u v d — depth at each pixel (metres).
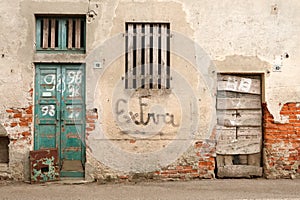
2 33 8.37
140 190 7.60
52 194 7.31
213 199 6.91
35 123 8.48
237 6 8.57
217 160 8.64
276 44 8.59
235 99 8.67
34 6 8.40
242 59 8.55
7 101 8.34
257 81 8.68
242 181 8.34
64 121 8.51
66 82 8.53
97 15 8.45
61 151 8.48
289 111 8.56
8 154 8.41
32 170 8.19
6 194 7.30
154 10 8.52
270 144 8.59
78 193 7.38
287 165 8.55
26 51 8.37
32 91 8.38
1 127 8.32
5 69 8.34
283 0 8.62
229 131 8.66
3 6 8.38
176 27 8.52
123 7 8.48
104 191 7.54
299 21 8.60
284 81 8.57
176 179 8.45
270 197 7.03
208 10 8.55
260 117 8.70
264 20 8.59
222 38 8.56
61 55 8.43
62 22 8.57
